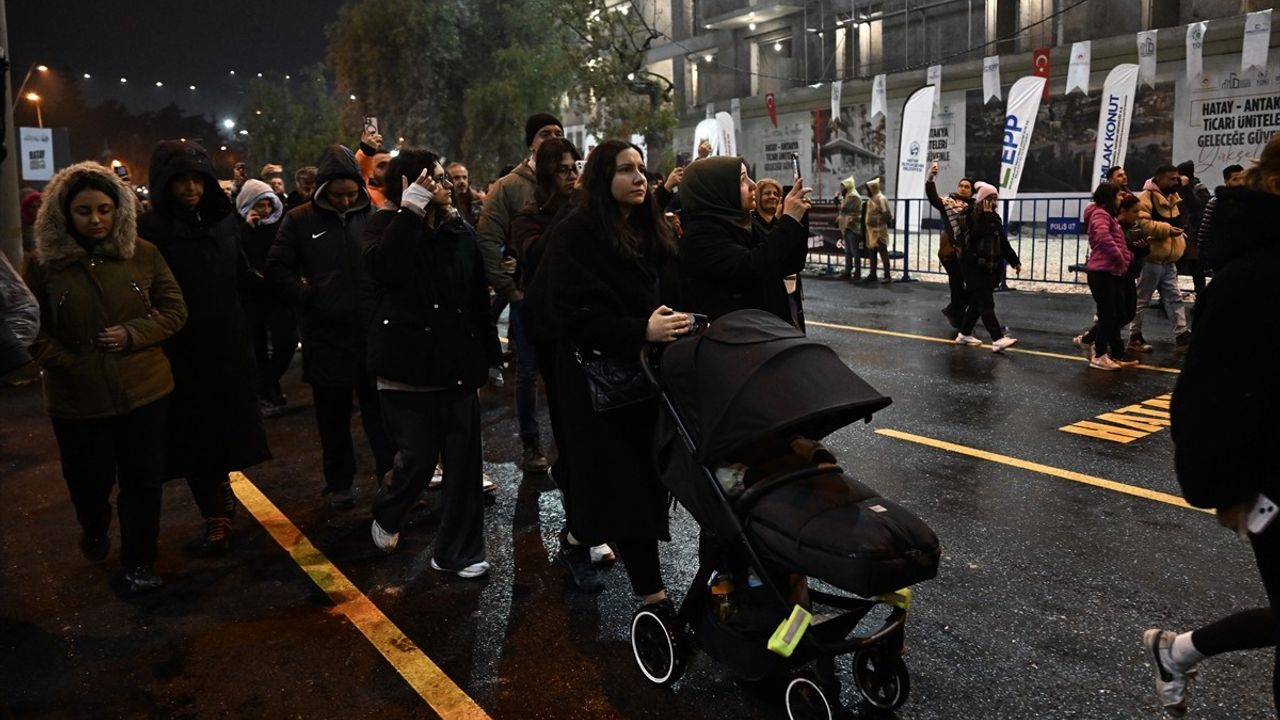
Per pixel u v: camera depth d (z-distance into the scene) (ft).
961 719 10.74
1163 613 13.17
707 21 119.24
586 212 11.72
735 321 10.50
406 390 14.82
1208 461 7.09
